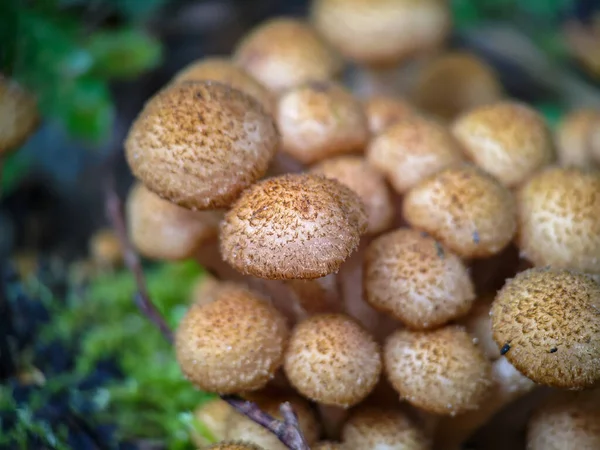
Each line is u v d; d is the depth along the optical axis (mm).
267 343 114
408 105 172
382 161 136
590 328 98
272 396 128
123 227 159
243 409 115
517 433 136
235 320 114
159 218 139
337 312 125
